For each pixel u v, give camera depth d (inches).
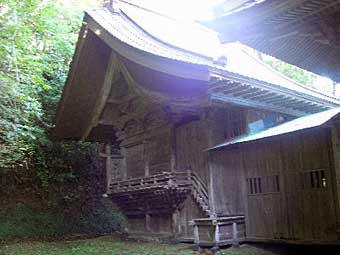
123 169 653.3
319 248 412.8
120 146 666.2
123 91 564.1
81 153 722.8
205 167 489.7
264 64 645.9
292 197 426.6
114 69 527.8
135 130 618.8
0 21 384.2
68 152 708.7
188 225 506.9
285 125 472.7
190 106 469.1
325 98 565.6
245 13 222.4
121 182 596.1
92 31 513.7
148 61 435.5
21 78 452.8
